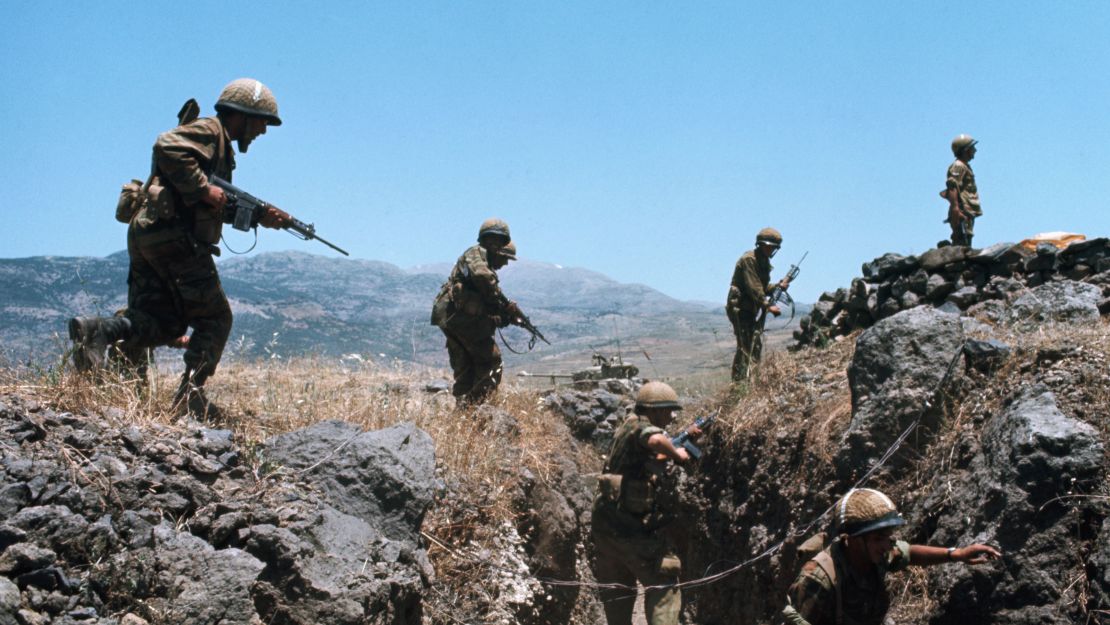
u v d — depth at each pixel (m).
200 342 6.41
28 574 4.14
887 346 6.80
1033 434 5.41
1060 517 5.15
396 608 5.15
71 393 5.33
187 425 5.67
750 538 8.03
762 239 10.72
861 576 4.46
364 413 7.48
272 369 9.73
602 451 12.31
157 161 5.95
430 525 6.59
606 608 7.94
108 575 4.35
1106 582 4.77
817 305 11.50
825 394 8.42
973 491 5.72
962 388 6.51
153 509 4.78
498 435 9.18
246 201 6.30
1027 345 6.66
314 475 5.68
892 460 6.50
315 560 4.92
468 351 10.04
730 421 9.44
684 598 9.38
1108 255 8.99
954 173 11.94
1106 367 5.94
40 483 4.53
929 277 10.20
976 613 5.22
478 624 6.23
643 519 7.66
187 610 4.36
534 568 8.11
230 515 4.89
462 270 9.86
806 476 7.47
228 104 6.37
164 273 6.12
